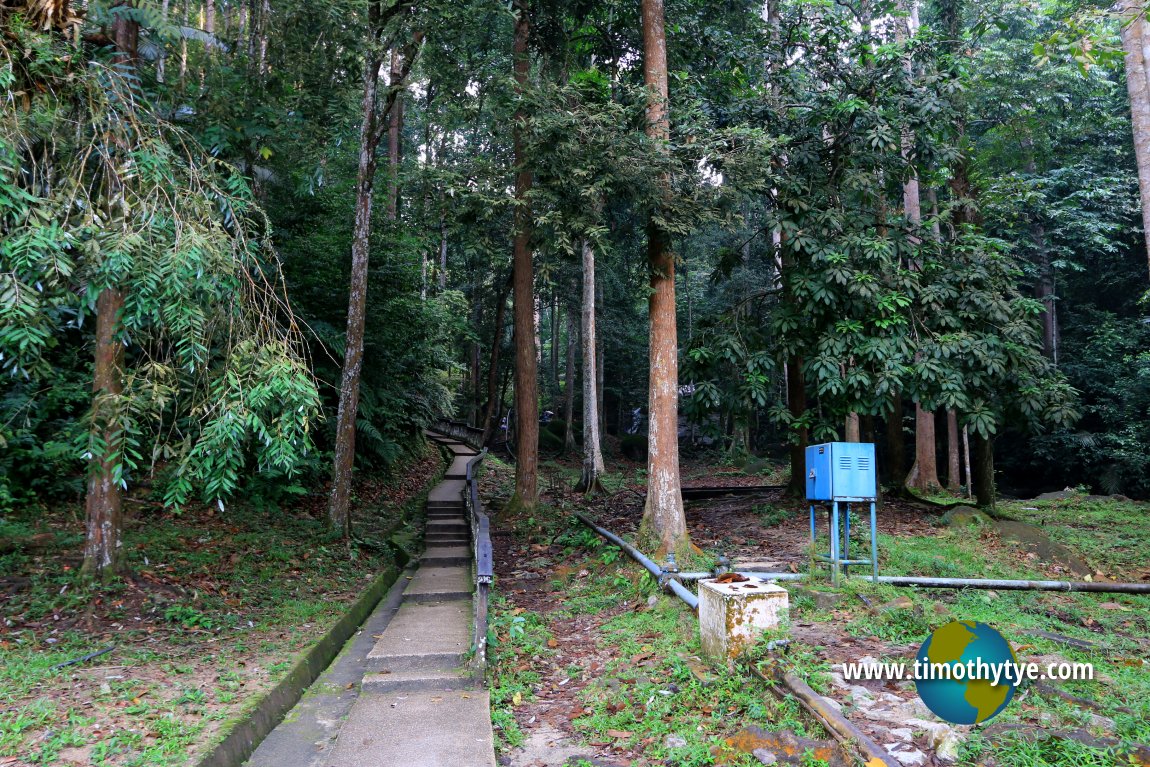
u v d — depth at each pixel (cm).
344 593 842
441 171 957
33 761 354
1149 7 764
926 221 1181
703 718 447
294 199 1410
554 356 3662
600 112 862
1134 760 332
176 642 601
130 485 1031
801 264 1188
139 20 692
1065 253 2017
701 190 911
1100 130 2067
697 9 1316
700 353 1205
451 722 471
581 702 513
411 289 1606
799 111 1290
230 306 587
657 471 930
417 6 1073
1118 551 1068
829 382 1060
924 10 2248
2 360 521
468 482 1361
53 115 557
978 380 1065
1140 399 1911
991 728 381
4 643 554
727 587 539
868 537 972
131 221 539
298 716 489
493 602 810
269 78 1043
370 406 1483
